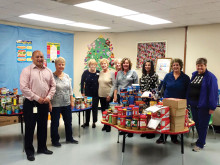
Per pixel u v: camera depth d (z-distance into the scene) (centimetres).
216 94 348
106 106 469
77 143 397
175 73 368
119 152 361
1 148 372
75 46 707
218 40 527
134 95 329
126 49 711
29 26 592
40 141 346
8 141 407
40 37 616
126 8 406
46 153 348
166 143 409
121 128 289
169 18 486
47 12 448
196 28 561
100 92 470
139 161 329
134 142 411
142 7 397
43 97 323
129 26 601
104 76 470
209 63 543
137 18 496
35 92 315
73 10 429
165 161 331
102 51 720
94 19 514
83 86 486
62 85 369
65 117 390
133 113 282
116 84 430
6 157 336
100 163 320
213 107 345
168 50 621
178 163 326
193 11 418
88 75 477
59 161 323
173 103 272
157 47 643
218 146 404
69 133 397
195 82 368
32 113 319
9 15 481
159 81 399
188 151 374
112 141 412
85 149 371
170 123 279
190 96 375
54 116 372
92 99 480
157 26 592
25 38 583
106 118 327
